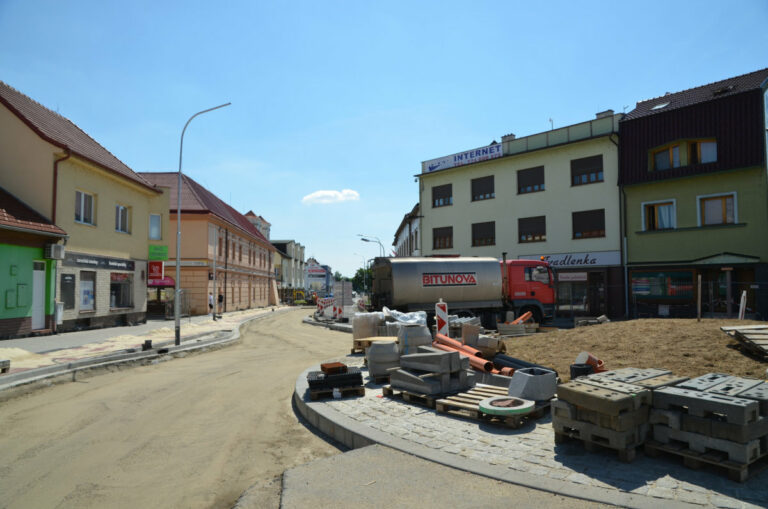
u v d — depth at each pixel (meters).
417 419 5.89
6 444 5.68
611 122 24.75
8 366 9.20
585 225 25.45
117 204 20.59
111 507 4.02
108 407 7.46
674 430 4.22
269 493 4.18
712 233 21.06
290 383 9.39
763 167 19.80
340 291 25.33
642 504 3.43
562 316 25.66
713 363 7.05
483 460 4.41
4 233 14.19
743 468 3.75
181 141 16.44
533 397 5.92
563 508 3.46
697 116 21.50
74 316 17.28
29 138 16.41
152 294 31.23
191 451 5.44
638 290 23.25
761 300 19.52
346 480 4.12
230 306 37.84
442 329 10.09
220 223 34.47
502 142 29.48
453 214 31.27
